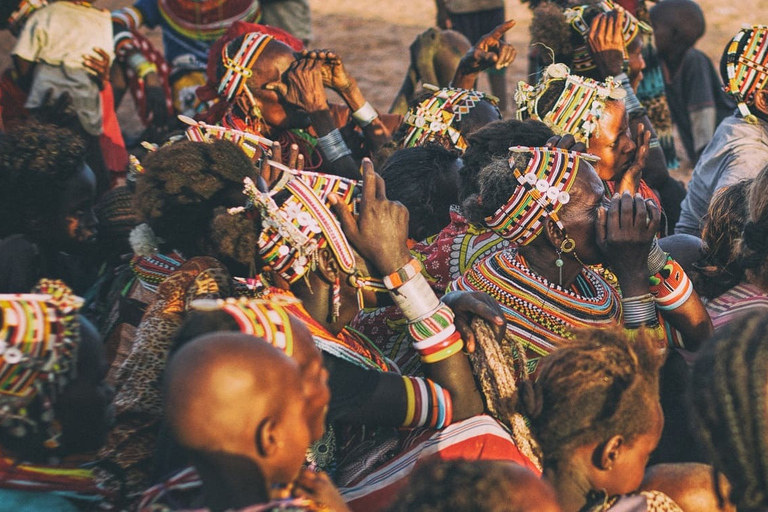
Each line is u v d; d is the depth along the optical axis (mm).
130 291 2975
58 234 3004
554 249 2619
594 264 2670
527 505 1556
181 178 2412
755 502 1814
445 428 2324
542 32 4344
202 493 1775
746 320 1863
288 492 1748
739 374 1788
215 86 4012
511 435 2320
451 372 2357
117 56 6102
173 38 6676
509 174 2578
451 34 5086
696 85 7008
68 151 2967
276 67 3674
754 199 2592
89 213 3074
